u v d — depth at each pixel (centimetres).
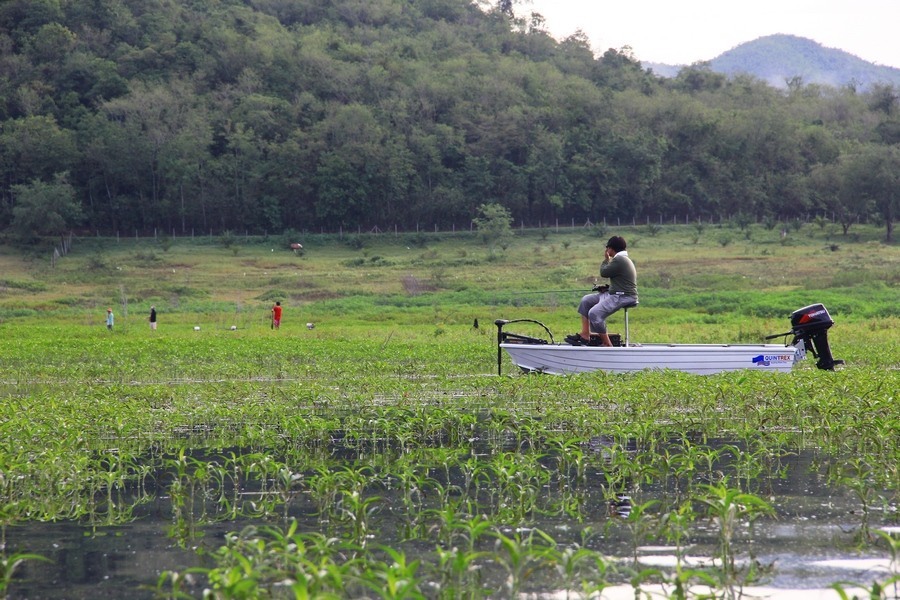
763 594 1205
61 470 1848
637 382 3050
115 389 3353
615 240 3694
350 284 16100
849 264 16650
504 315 9488
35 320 10456
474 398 3241
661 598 1194
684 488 1817
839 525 1527
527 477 1803
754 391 2855
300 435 2369
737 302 10019
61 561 1374
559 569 1145
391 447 2364
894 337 5997
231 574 1075
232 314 10938
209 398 3200
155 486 1919
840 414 2425
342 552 1391
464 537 1441
